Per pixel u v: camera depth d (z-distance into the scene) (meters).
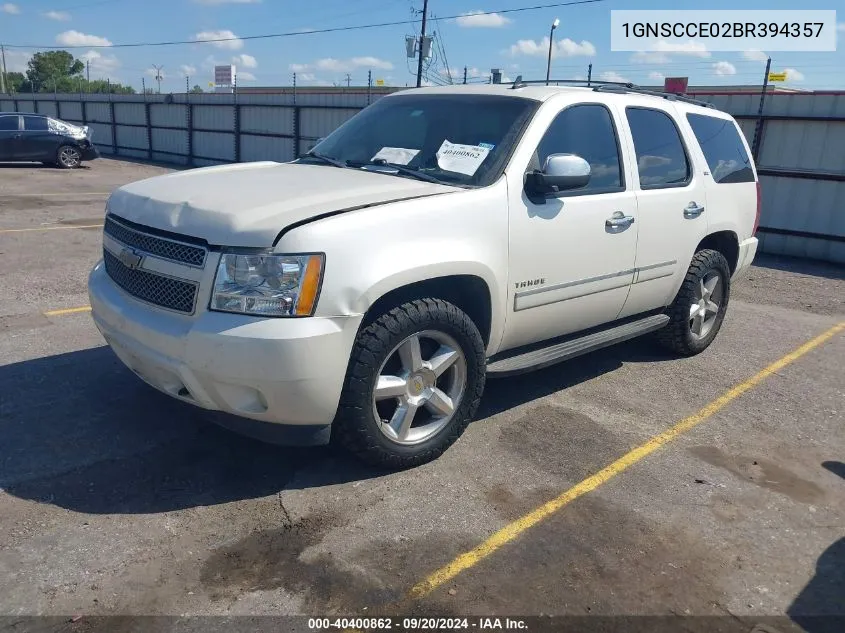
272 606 2.73
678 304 5.54
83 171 21.41
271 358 3.07
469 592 2.86
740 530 3.42
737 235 5.94
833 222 10.95
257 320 3.09
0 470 3.57
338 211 3.32
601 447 4.19
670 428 4.51
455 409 3.85
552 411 4.66
